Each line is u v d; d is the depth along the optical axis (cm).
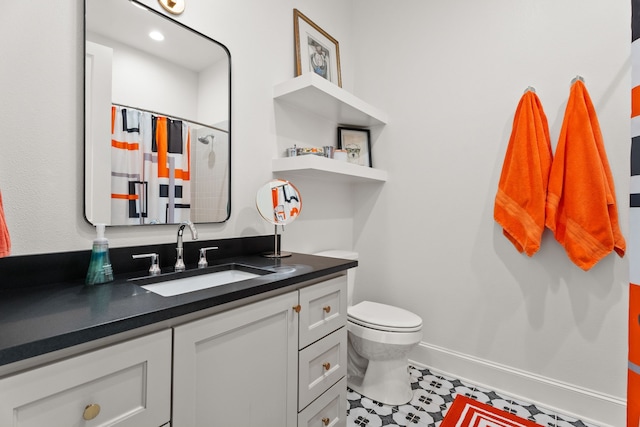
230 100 150
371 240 229
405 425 147
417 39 211
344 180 215
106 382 64
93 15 107
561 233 155
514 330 174
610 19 150
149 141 122
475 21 188
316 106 188
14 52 91
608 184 145
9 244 77
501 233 178
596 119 148
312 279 121
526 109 163
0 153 89
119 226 113
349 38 239
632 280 66
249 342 95
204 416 83
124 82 115
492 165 181
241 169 157
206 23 142
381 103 226
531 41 170
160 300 79
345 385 138
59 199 100
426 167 205
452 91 196
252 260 143
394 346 158
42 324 62
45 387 56
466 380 187
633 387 65
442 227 199
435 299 201
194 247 134
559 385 161
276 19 176
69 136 102
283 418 107
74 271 101
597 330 153
